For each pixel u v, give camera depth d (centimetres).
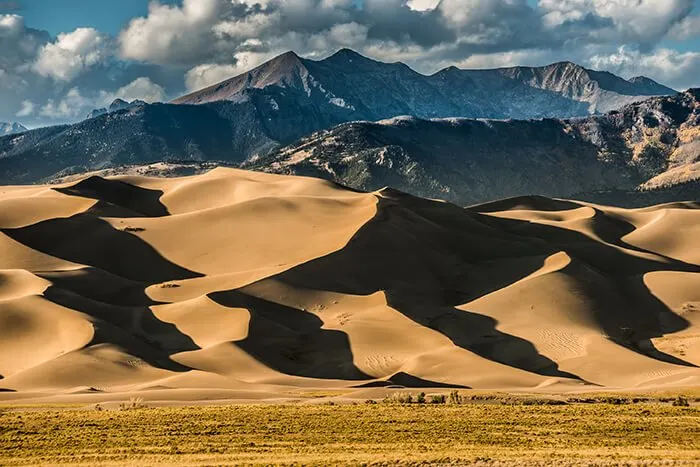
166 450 13600
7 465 12562
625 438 14812
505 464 12075
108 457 13088
